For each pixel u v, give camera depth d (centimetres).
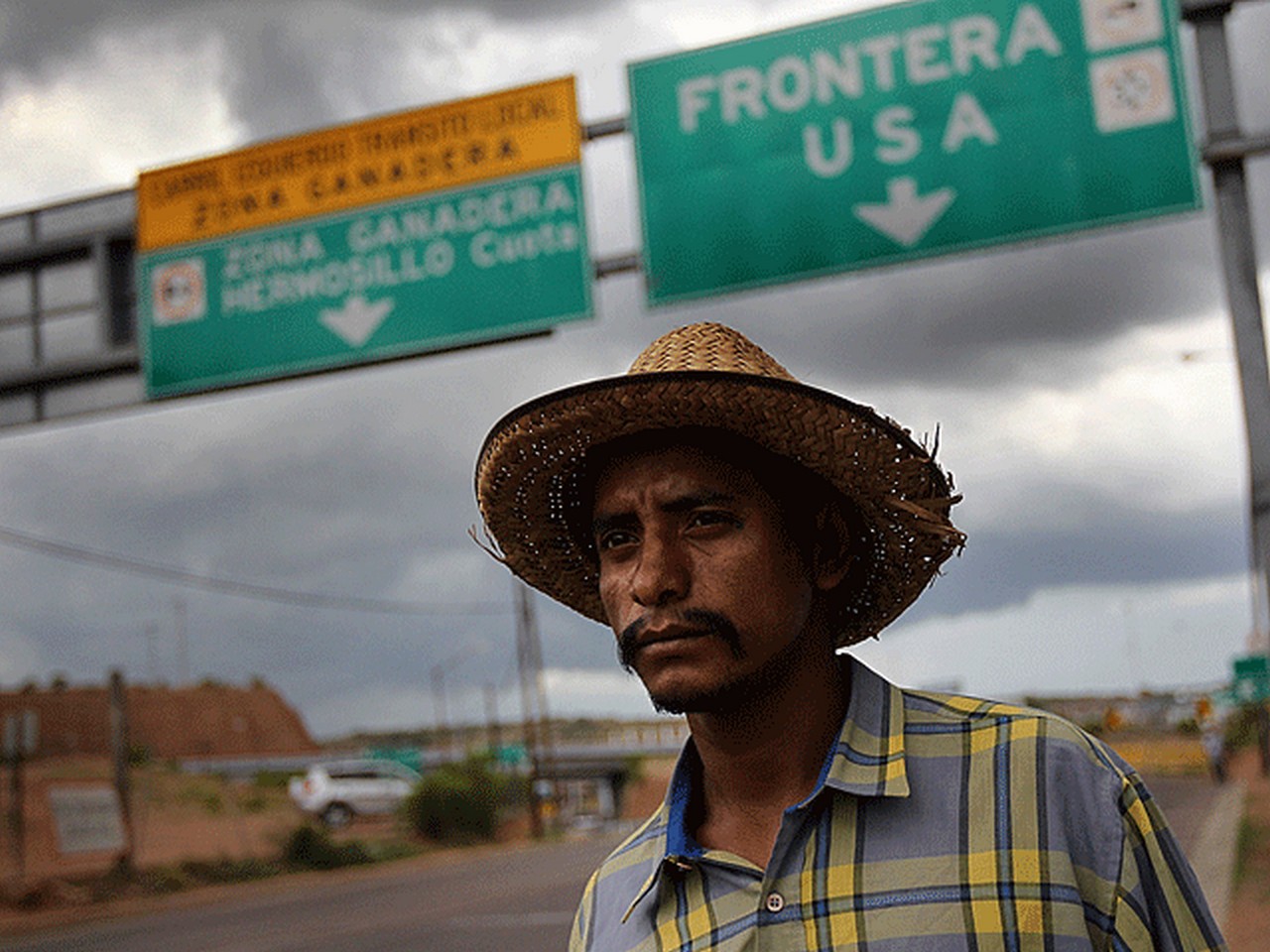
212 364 925
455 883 2286
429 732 9525
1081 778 134
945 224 771
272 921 1791
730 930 138
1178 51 752
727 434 141
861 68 792
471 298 873
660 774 7138
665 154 819
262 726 6781
